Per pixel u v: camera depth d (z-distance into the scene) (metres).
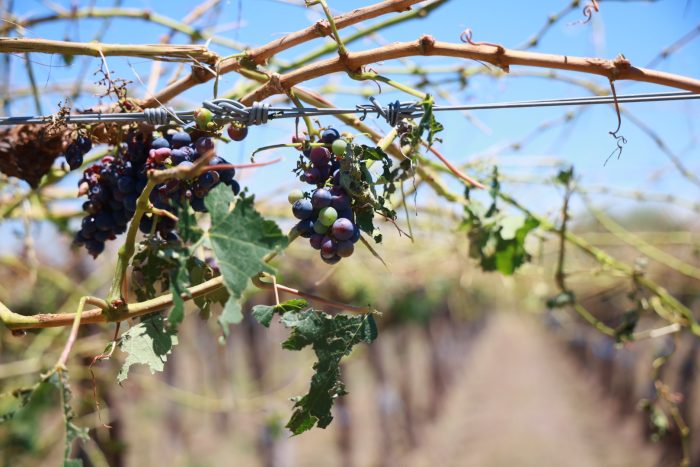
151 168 0.57
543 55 0.60
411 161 0.59
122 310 0.54
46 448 1.78
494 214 0.92
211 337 3.00
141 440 2.78
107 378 1.44
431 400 5.87
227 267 0.47
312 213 0.55
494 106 0.60
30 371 1.43
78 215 1.24
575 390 7.35
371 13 0.62
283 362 3.40
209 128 0.58
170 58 0.63
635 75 0.59
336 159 0.56
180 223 0.48
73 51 0.61
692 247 1.73
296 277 2.09
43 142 0.68
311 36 0.62
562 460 4.87
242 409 1.94
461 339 8.84
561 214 1.02
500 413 6.65
